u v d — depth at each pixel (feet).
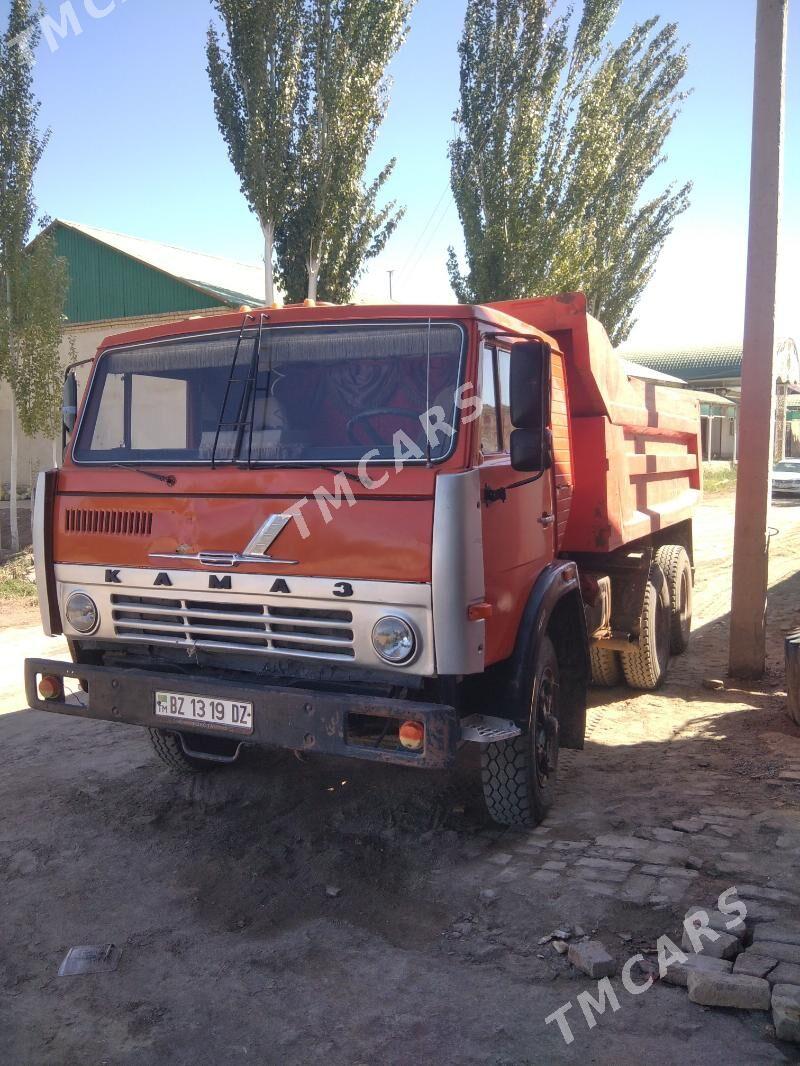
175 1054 10.45
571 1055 10.07
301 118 51.80
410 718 12.66
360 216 54.80
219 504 13.80
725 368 140.15
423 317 13.82
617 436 20.85
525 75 58.75
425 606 12.51
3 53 50.19
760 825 15.53
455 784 18.02
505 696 14.79
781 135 24.53
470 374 13.42
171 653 15.20
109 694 14.94
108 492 14.85
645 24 76.43
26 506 68.69
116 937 13.05
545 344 13.71
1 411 76.07
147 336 15.72
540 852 14.98
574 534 20.26
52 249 52.95
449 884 14.07
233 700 13.80
